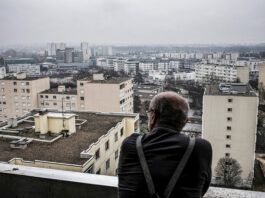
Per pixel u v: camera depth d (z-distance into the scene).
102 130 19.91
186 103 2.56
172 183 2.19
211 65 136.88
